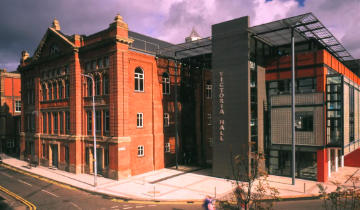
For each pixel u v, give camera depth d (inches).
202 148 1448.1
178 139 1376.7
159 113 1272.1
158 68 1274.6
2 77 2037.4
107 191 899.4
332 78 1011.9
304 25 903.1
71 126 1225.4
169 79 1344.7
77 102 1200.8
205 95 1482.5
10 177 1152.2
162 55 1269.7
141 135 1165.7
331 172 1123.3
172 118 1350.9
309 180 992.9
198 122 1470.2
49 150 1401.3
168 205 748.6
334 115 951.6
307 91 1005.2
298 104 984.3
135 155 1133.1
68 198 829.2
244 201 537.0
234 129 1024.2
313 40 1088.8
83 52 1204.5
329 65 1030.4
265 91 1118.4
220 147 1066.1
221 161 1060.5
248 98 989.2
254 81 1042.7
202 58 1429.6
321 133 934.4
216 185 949.2
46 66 1433.3
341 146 920.9
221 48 1066.1
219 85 1072.2
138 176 1111.6
